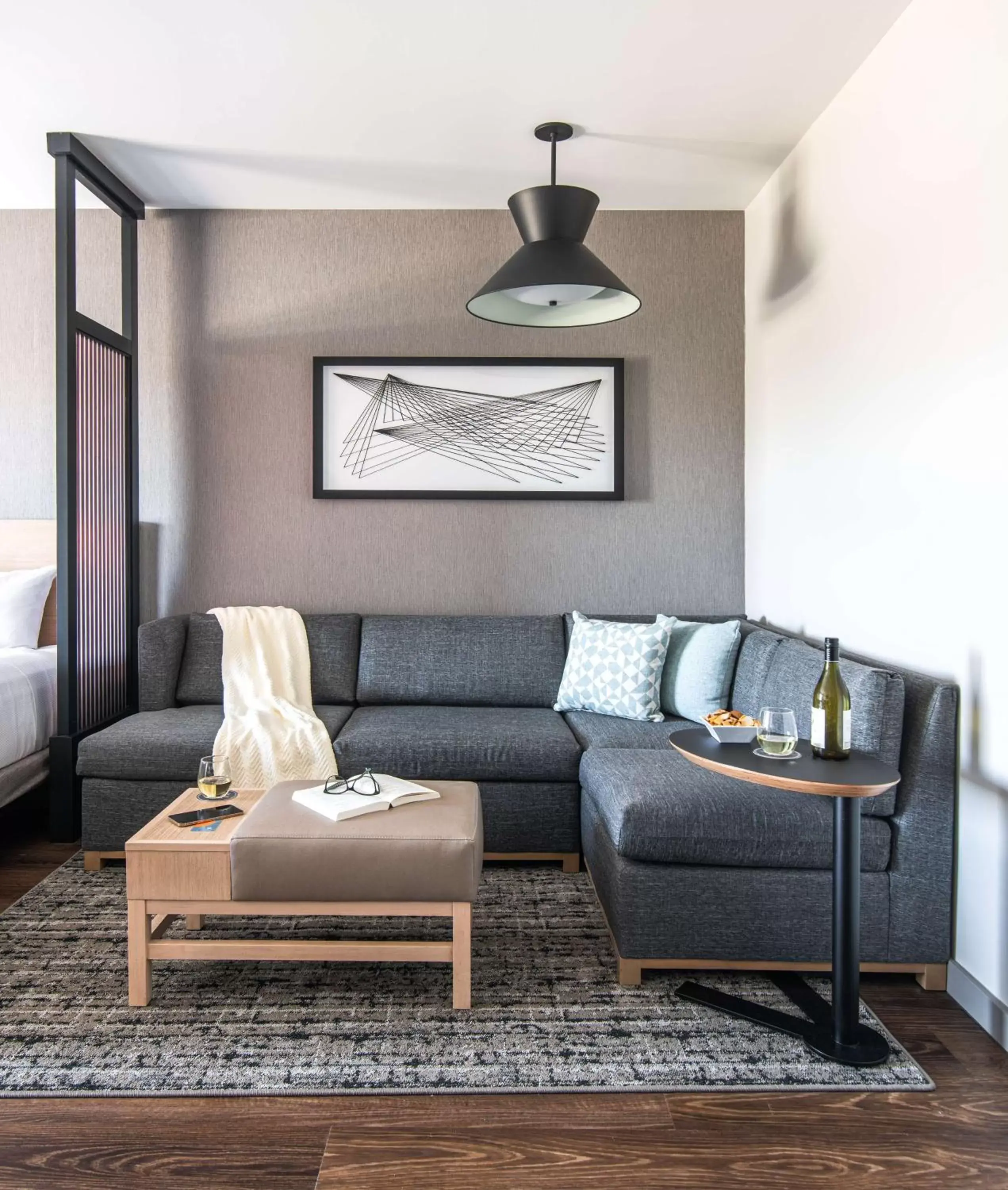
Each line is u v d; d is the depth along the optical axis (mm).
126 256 3684
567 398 3844
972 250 2096
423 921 2521
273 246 3832
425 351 3861
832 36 2543
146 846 2010
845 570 2832
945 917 2148
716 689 3158
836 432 2900
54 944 2352
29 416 3848
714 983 2174
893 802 2156
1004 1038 1909
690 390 3881
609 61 2674
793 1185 1494
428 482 3848
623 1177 1511
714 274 3869
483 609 3881
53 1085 1741
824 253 2984
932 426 2281
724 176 3498
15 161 3342
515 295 2924
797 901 2141
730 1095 1736
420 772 2904
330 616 3689
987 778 2037
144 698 3389
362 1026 1964
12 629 3518
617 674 3254
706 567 3871
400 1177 1504
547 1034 1936
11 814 3498
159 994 2100
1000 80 1975
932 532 2283
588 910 2607
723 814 2133
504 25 2490
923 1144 1599
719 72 2730
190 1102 1705
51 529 3779
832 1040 1888
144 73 2746
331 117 3008
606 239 3855
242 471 3848
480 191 3635
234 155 3291
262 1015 2010
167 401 3834
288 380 3850
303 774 2896
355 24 2494
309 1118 1656
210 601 3852
